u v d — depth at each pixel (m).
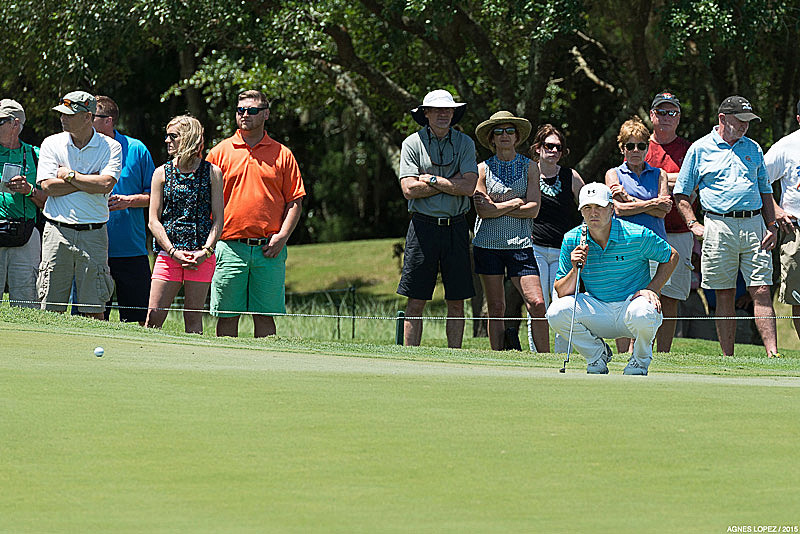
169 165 30.52
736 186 31.80
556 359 26.11
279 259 32.41
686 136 63.84
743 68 57.47
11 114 32.22
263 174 31.94
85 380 15.93
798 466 11.09
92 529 8.60
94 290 31.33
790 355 35.75
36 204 32.69
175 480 10.31
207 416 13.38
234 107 64.69
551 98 65.94
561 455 11.55
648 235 22.22
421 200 32.16
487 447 11.88
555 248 33.12
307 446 11.83
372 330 54.81
